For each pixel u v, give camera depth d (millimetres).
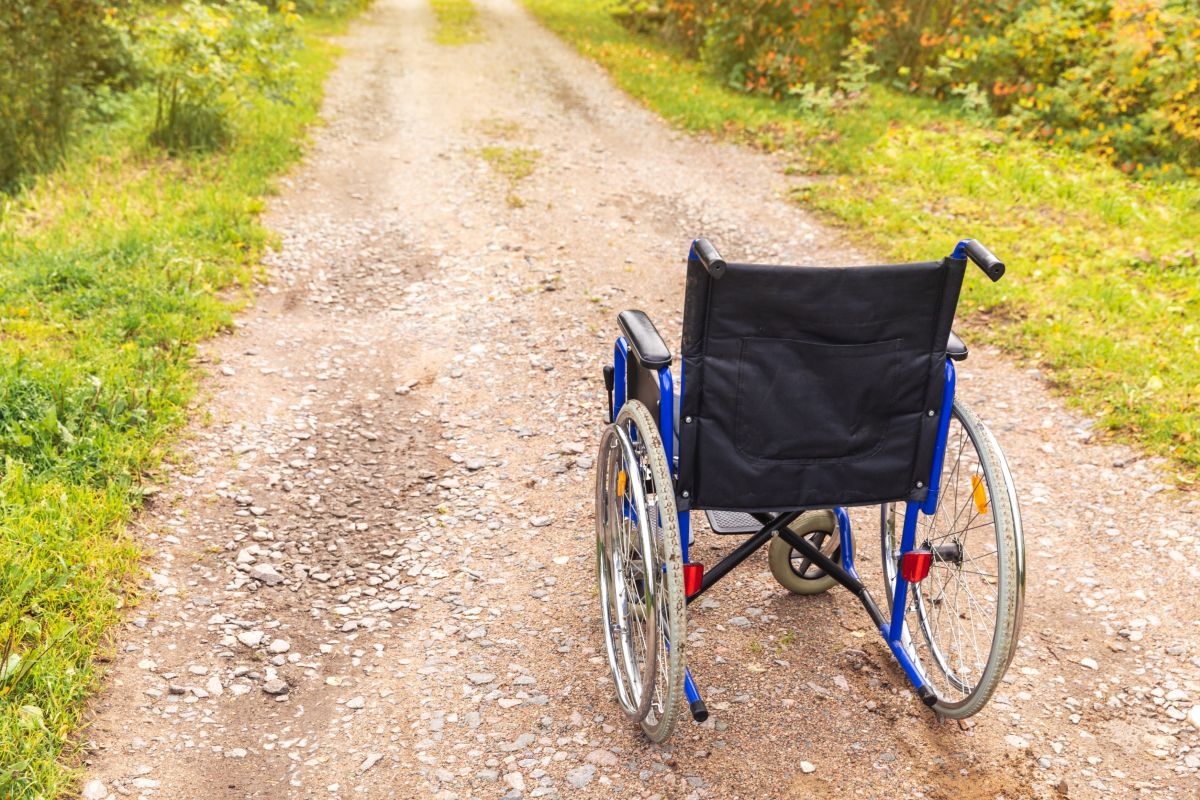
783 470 2850
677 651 2668
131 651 3320
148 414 4781
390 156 10398
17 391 4543
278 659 3393
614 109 12836
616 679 3205
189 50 9570
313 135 10836
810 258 7672
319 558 4004
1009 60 11617
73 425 4426
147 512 4109
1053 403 5305
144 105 10602
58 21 9055
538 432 5078
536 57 17062
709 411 2771
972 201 8641
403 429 5121
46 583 3461
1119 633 3590
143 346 5488
